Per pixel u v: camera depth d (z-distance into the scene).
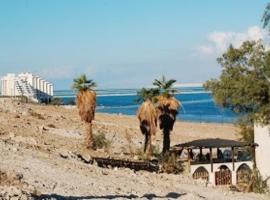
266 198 36.19
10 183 20.53
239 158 47.38
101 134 50.06
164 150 45.31
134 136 61.94
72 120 70.00
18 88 185.88
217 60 45.75
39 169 26.05
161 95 45.72
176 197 26.39
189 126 88.88
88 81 46.28
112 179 28.81
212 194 32.31
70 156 34.72
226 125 92.75
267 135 42.59
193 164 42.53
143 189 27.30
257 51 44.00
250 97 43.88
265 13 43.75
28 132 47.88
